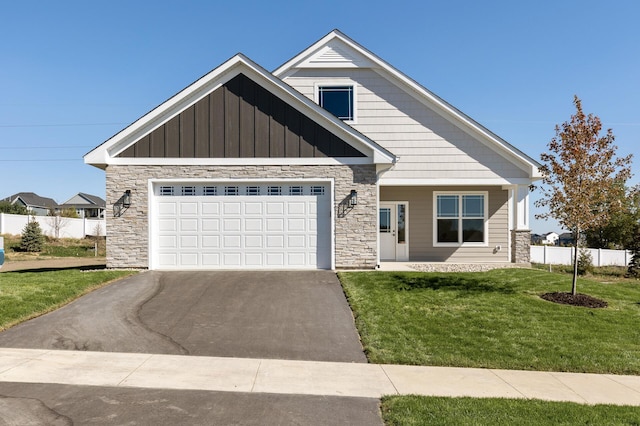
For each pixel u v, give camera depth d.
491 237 16.97
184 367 6.01
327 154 12.89
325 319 8.37
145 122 12.59
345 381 5.67
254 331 7.66
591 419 4.61
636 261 23.17
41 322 7.83
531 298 10.09
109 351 6.59
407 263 16.22
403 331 7.72
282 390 5.30
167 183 12.83
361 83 15.84
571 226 10.27
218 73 12.71
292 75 15.90
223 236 12.87
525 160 15.41
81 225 42.34
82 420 4.34
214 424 4.34
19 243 32.06
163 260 12.78
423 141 15.71
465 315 8.70
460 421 4.46
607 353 6.95
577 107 9.99
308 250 12.92
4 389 5.11
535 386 5.71
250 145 12.84
